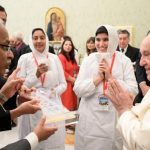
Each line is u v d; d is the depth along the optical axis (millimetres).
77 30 7840
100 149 2811
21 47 5680
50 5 8039
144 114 1463
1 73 1604
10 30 8516
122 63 2898
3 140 4582
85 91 2766
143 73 3070
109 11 7469
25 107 1681
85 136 2848
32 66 3080
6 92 1820
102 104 2766
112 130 2791
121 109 1638
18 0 8336
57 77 3145
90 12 7672
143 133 1369
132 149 1466
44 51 3170
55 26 7984
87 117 2834
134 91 2777
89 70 2844
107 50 2824
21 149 1326
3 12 3027
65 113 2061
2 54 1536
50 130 1468
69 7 7859
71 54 5457
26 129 3033
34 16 8227
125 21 7320
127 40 5426
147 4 7086
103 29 2809
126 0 7270
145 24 7145
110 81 1707
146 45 1585
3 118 1561
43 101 2484
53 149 2977
